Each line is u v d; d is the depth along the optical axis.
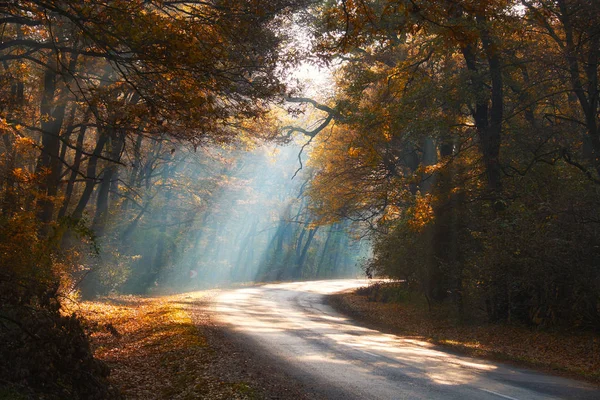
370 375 12.43
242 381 10.66
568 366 15.00
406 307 32.06
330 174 37.91
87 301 27.48
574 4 20.25
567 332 19.69
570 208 18.89
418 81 23.31
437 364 14.55
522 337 19.95
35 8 12.20
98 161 31.06
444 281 28.20
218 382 10.61
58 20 13.73
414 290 33.84
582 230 18.61
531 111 25.42
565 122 24.72
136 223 40.19
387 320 28.14
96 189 42.56
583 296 19.11
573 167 22.09
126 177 40.34
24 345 7.86
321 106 32.28
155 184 46.00
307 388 10.76
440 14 10.34
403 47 27.48
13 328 8.13
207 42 12.33
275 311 29.80
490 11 10.79
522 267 20.05
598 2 19.34
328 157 37.97
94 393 8.51
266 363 13.28
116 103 13.76
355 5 10.26
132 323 21.34
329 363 13.87
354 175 37.06
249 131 23.97
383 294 38.53
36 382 7.97
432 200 25.03
